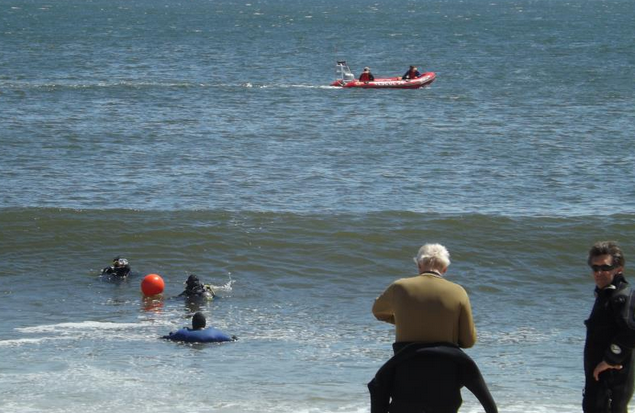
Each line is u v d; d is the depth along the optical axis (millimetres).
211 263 37188
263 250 38531
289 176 54375
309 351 26234
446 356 14203
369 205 47312
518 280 35656
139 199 48125
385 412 14539
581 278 36062
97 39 177625
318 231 40406
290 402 21266
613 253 14609
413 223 41438
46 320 29625
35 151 60844
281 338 27766
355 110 84375
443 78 117188
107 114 78562
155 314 30562
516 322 30047
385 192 50344
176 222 41312
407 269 37156
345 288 34594
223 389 22344
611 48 170500
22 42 166500
